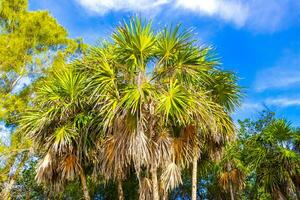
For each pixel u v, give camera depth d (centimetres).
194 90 1051
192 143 1042
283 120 1455
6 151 1476
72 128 1128
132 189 1753
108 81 1016
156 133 974
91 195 1781
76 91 1152
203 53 1056
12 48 1683
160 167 1033
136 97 916
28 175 1998
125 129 925
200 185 2119
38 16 1784
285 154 1377
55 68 1686
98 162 1124
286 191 1388
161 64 1054
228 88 1223
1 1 1794
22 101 1603
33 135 1174
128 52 1016
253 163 1465
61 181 1130
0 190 1598
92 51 1134
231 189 1548
